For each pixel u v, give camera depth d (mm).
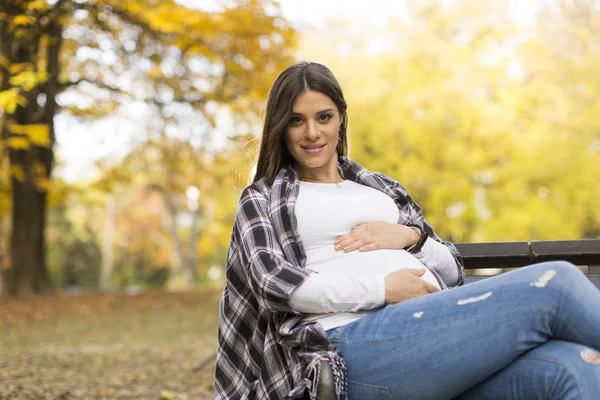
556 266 1854
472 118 18922
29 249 15852
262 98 13516
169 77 14328
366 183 2598
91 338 9211
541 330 1822
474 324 1853
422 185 19031
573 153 18406
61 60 15523
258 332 2215
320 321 2102
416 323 1924
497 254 2867
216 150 15539
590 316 1795
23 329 10062
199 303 14750
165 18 11820
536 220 18547
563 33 18875
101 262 43062
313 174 2525
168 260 40844
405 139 19047
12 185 15797
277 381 2088
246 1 12945
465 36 20312
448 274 2527
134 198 37938
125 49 14422
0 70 11445
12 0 11906
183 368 6254
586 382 1717
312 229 2334
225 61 13492
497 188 19297
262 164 2471
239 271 2281
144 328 10531
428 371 1885
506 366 1863
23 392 4582
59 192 16875
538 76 19031
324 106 2377
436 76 19609
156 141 17047
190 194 29203
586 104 18469
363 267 2270
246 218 2258
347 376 1995
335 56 20266
